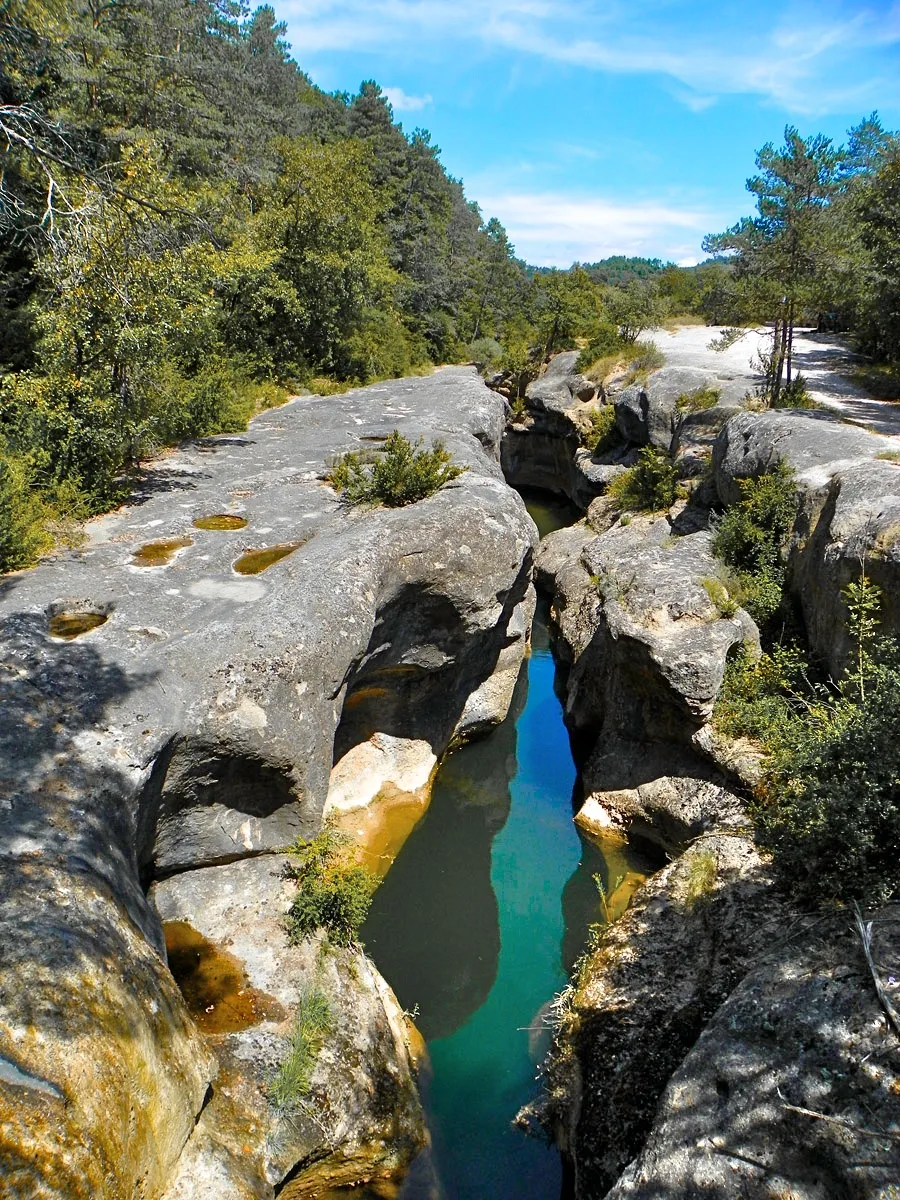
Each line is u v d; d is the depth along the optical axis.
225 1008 6.79
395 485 11.91
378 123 52.19
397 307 38.00
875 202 18.45
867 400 18.58
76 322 11.57
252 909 7.79
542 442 30.92
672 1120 5.46
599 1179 6.18
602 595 13.02
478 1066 8.27
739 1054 5.58
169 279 12.51
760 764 9.48
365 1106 6.58
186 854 7.92
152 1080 4.85
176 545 10.55
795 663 10.27
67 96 18.38
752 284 18.25
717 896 8.07
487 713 13.41
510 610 13.12
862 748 6.91
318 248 24.84
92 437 11.64
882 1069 5.00
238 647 8.06
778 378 18.31
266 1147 5.82
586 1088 6.98
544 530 26.17
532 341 40.09
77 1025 4.51
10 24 16.02
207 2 28.55
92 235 11.23
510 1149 7.22
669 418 20.89
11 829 5.70
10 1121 3.87
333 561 9.77
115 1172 4.19
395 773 11.62
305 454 14.59
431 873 11.30
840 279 18.22
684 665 10.21
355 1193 6.37
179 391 15.22
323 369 25.78
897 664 7.98
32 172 14.84
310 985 7.11
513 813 12.32
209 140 23.80
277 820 8.38
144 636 8.21
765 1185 4.78
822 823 6.80
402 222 46.47
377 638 10.26
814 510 11.55
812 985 5.83
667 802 10.50
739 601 11.44
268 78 50.25
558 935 10.20
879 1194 4.40
